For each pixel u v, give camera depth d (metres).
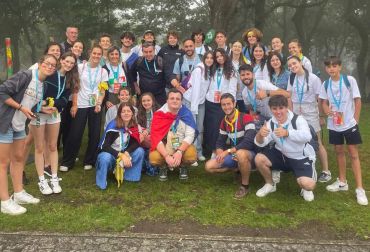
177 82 6.03
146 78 6.32
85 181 5.46
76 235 3.88
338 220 4.26
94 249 3.62
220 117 6.11
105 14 20.89
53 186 5.00
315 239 3.84
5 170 4.28
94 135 5.93
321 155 5.49
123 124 5.32
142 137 5.52
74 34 6.48
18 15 26.14
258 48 5.80
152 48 6.18
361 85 26.11
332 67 4.73
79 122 5.81
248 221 4.22
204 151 6.85
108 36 6.29
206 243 3.73
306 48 28.17
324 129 10.04
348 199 4.86
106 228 4.04
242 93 5.91
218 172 5.46
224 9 14.26
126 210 4.49
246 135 5.05
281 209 4.54
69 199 4.80
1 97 4.00
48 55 4.35
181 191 5.11
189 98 6.08
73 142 5.86
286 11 34.62
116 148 5.32
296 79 5.31
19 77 4.11
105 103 6.25
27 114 4.13
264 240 3.78
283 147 4.63
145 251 3.58
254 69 5.93
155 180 5.54
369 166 6.35
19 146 4.43
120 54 6.23
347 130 4.76
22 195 4.61
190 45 6.13
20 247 3.65
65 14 27.20
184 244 3.71
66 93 5.04
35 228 4.03
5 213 4.32
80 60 6.39
